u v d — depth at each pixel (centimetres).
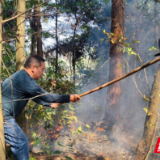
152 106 331
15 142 242
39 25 632
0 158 191
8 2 400
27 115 371
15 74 247
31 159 280
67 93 423
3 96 239
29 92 242
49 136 425
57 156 375
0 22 188
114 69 564
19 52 306
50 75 418
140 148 346
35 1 440
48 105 266
